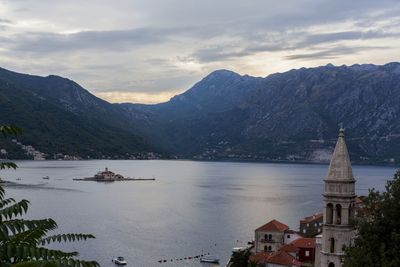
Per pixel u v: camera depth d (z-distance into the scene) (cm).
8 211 1623
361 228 5069
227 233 18462
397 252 4584
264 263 12050
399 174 5159
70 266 1424
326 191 6731
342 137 6800
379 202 5122
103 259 13838
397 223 4853
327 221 6731
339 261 6581
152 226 19700
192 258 14375
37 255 1475
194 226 19975
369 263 4531
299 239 13138
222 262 13962
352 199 6656
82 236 1891
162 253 14938
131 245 15862
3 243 1554
